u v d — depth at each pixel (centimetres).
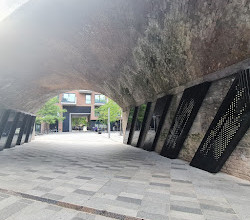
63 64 1028
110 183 440
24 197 354
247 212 286
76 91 4422
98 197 348
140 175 515
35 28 679
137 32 664
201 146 594
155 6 529
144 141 1145
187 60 614
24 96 1329
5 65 899
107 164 679
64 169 596
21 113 1423
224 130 500
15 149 1193
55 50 862
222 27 435
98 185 424
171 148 794
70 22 666
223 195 359
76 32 729
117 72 1054
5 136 1205
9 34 682
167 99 860
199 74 616
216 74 543
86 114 4650
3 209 300
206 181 452
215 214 280
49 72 1127
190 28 512
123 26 661
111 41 771
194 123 666
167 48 644
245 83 438
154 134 988
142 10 562
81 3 569
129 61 877
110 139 2083
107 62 971
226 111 503
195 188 400
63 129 4344
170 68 720
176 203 321
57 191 381
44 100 1739
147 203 321
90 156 880
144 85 1002
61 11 595
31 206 313
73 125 6531
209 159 549
